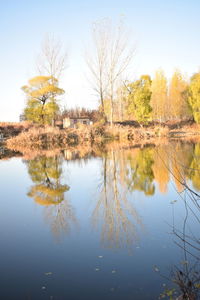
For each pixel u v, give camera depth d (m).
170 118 53.03
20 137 29.97
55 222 7.14
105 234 6.27
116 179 11.84
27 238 6.22
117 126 35.59
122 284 4.35
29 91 38.03
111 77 35.81
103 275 4.63
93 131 32.59
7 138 34.00
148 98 41.62
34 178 12.69
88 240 5.98
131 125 44.34
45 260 5.22
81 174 13.30
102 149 24.20
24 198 9.43
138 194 9.33
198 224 6.58
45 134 30.58
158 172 12.58
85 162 16.97
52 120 38.59
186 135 36.38
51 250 5.61
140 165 14.79
